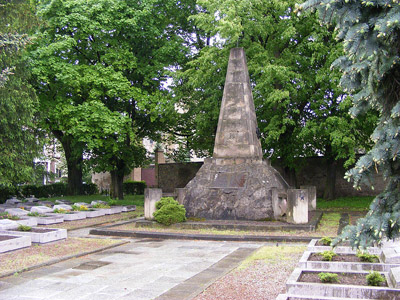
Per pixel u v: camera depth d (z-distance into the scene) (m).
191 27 26.16
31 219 15.97
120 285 7.69
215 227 13.93
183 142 29.56
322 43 19.16
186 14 25.41
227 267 8.87
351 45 4.46
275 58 20.84
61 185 33.88
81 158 30.12
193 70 21.38
